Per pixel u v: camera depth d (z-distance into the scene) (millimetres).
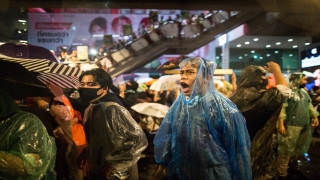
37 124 2039
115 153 2590
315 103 6719
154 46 14953
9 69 1988
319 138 7012
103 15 17656
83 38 17422
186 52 14945
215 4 4145
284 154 4859
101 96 2783
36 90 2117
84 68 4648
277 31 8023
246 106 3389
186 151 2496
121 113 2658
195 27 14641
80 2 4094
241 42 12672
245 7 4273
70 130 2842
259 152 3590
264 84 3600
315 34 5438
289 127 4875
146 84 8656
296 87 4980
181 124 2545
